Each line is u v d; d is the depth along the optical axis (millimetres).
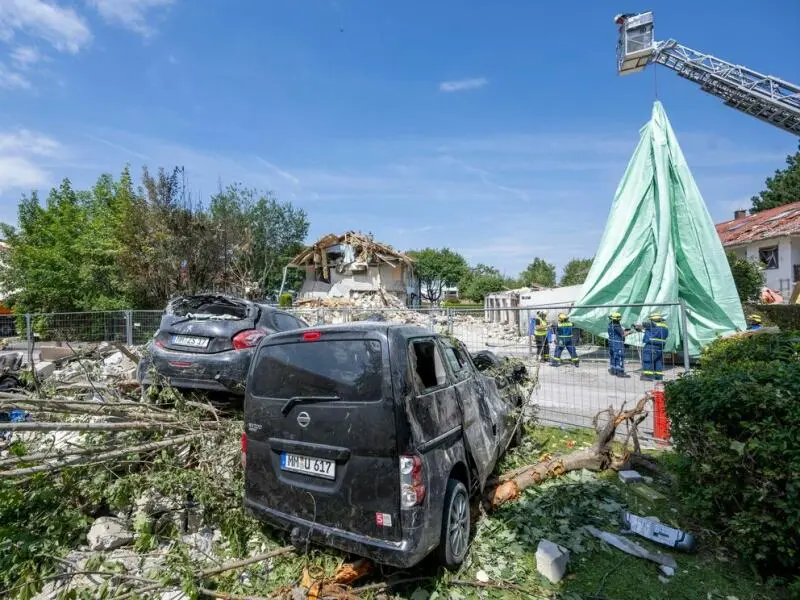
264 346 3383
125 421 4336
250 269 17734
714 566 3258
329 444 2900
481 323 13516
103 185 23016
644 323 9789
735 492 3242
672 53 17734
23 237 19812
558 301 18062
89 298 16453
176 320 5703
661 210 12875
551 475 4539
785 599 2902
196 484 3707
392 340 2934
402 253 31875
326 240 30516
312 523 2959
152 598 2834
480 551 3389
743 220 34125
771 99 16391
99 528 3512
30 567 3061
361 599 2787
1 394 3738
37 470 3312
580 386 8992
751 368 3916
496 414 4660
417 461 2746
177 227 15617
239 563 3012
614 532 3711
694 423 3512
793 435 2898
